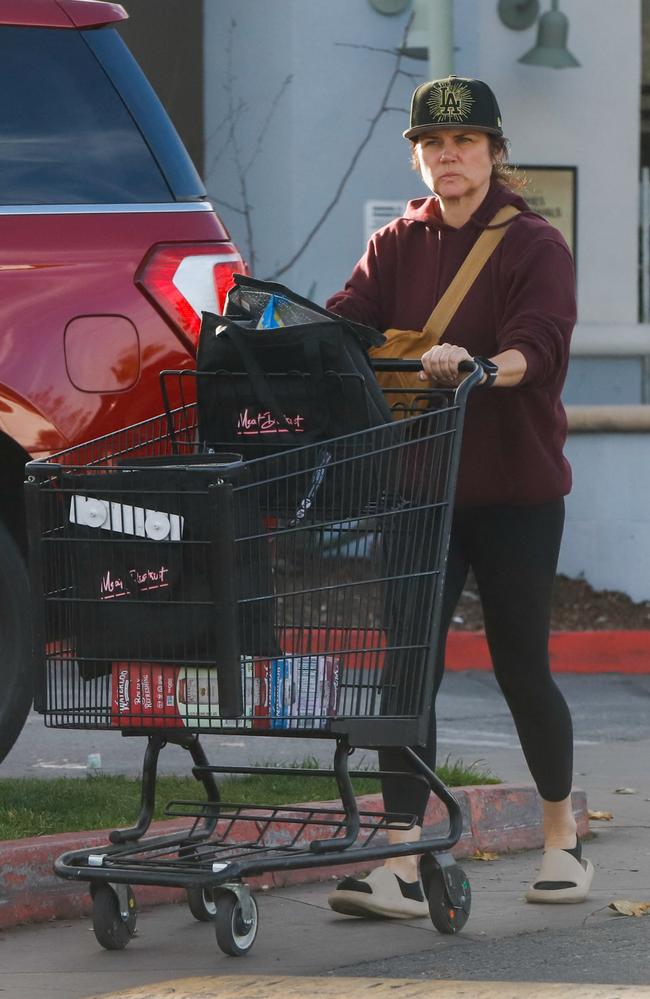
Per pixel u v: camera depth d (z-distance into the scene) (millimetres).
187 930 16781
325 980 14648
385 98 43750
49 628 15531
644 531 42062
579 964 15273
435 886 16359
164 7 46469
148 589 15023
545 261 16703
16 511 19422
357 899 16875
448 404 16688
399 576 15281
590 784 25672
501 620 17297
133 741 27375
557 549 17312
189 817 18203
